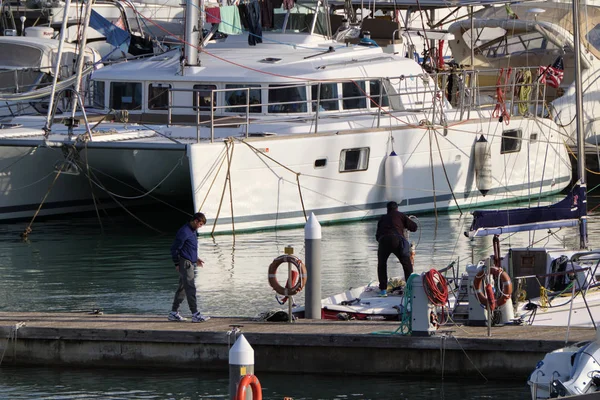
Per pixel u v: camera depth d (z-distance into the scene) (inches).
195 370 1991.9
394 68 3902.6
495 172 4040.4
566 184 4382.4
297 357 1963.6
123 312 2401.6
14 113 4079.7
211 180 3294.8
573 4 2662.4
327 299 2295.8
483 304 1950.1
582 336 1921.8
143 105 3742.6
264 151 3368.6
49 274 2847.0
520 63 4901.6
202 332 1980.8
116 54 4810.5
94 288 2669.8
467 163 3954.2
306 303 2138.3
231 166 3319.4
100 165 3570.4
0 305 2466.8
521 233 3496.6
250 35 3973.9
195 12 3698.3
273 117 3622.0
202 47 3855.8
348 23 4542.3
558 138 4293.8
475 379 1909.4
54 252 3171.8
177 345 1994.3
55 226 3651.6
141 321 2103.8
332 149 3540.8
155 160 3430.1
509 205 4094.5
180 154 3380.9
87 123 3348.9
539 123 4195.4
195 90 3282.5
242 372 1493.6
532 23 4660.4
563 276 2261.3
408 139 3740.2
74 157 3366.1
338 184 3599.9
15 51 4347.9
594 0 5393.7
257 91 3624.5
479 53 4987.7
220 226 3376.0
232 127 3580.2
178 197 3863.2
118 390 1879.9
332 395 1840.6
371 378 1935.3
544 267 2288.4
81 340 2022.6
